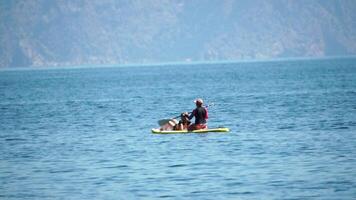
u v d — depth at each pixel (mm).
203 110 106500
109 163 81375
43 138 106312
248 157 82438
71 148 94250
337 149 85938
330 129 105312
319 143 91125
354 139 93875
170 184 69312
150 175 73750
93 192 66938
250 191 65562
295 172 73000
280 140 95062
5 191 68375
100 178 73000
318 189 65438
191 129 105750
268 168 75438
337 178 69500
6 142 102812
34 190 68500
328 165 75938
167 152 87812
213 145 92375
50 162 83312
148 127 116438
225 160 80938
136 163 80812
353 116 122375
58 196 65812
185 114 108250
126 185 69375
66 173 76250
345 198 62094
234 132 105188
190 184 69062
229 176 72062
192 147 91125
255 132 104562
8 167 80750
